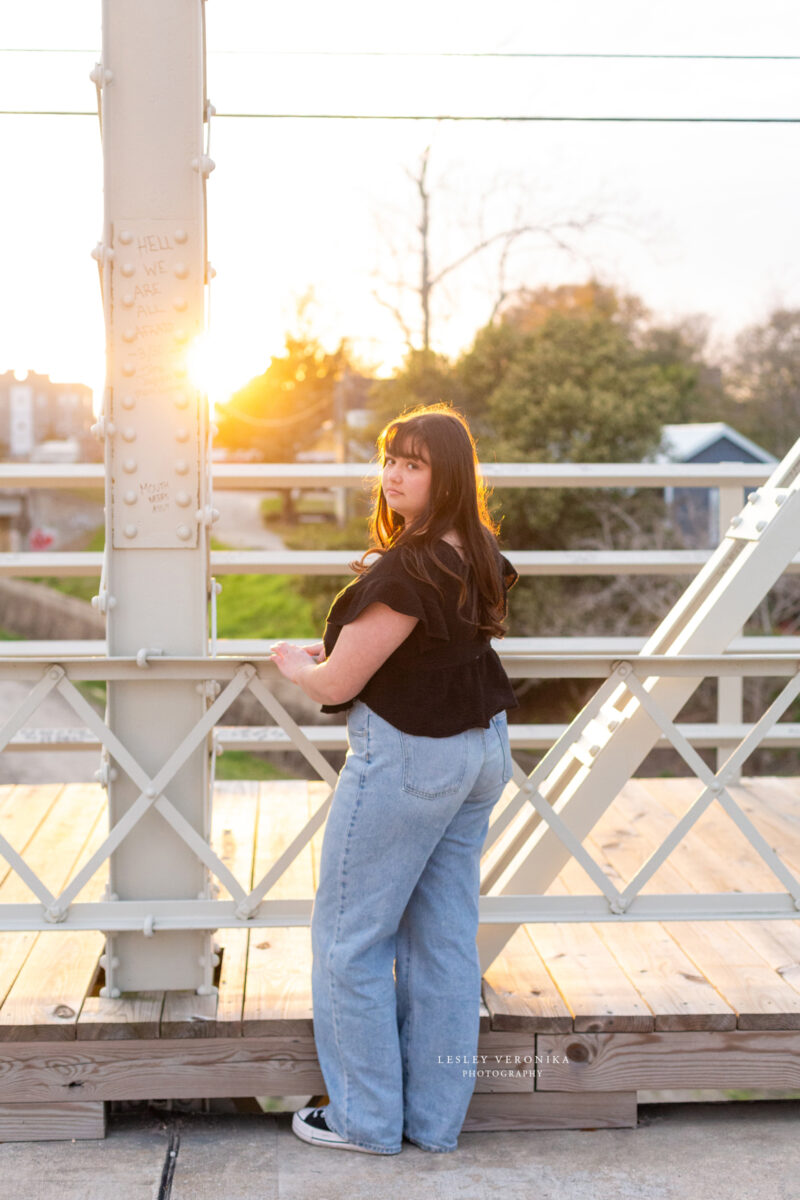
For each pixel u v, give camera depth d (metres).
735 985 2.53
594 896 2.40
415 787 2.03
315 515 30.47
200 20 2.21
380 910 2.14
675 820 3.83
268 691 2.29
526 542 16.08
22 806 3.93
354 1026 2.20
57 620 23.69
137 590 2.31
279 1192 2.12
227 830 3.67
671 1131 2.42
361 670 1.98
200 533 2.30
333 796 2.14
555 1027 2.36
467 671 2.07
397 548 2.01
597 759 2.46
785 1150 2.34
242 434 28.56
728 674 2.35
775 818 3.86
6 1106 2.32
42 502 34.31
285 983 2.52
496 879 2.70
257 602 22.09
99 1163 2.24
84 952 2.67
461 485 2.01
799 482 2.44
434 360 19.14
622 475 4.28
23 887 3.11
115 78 2.21
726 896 2.42
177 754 2.26
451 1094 2.25
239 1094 2.36
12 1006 2.37
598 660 2.32
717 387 21.67
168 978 2.43
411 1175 2.19
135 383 2.27
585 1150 2.32
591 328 17.17
